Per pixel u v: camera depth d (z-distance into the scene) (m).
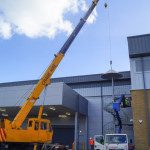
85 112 39.31
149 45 33.31
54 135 41.19
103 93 41.09
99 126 39.50
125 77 40.19
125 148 24.12
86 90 42.28
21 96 31.48
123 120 36.34
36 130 18.81
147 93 31.61
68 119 40.47
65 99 31.00
